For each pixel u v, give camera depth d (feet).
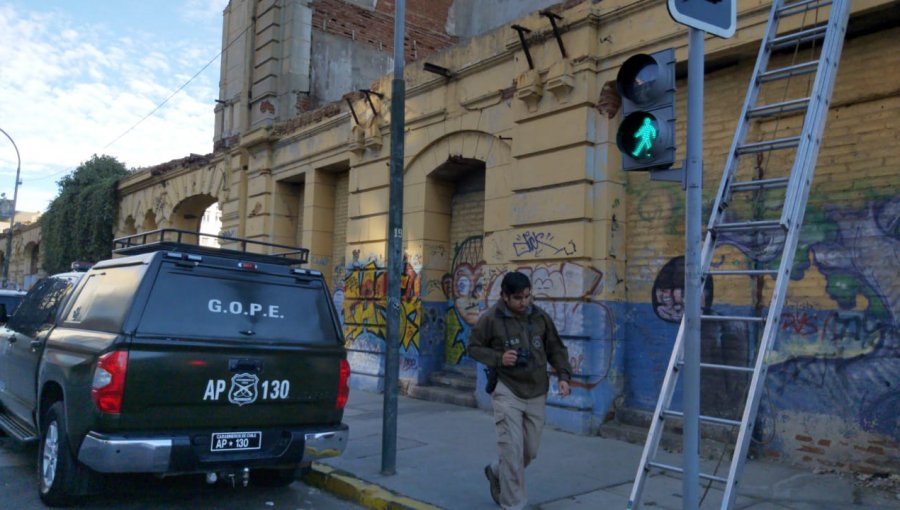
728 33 14.29
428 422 30.07
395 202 22.95
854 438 21.15
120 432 16.02
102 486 17.79
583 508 18.60
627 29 28.07
